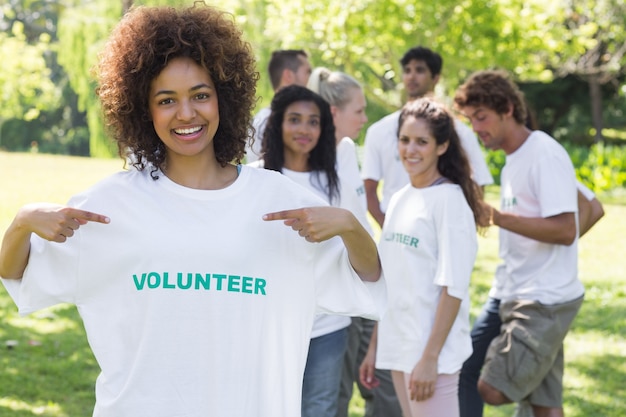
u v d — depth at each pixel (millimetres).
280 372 2615
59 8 37938
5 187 21750
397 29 17688
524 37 18188
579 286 4988
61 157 33438
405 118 4406
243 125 2703
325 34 18250
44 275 2545
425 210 4281
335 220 2508
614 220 16656
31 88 35781
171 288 2506
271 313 2598
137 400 2494
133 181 2590
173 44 2506
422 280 4285
